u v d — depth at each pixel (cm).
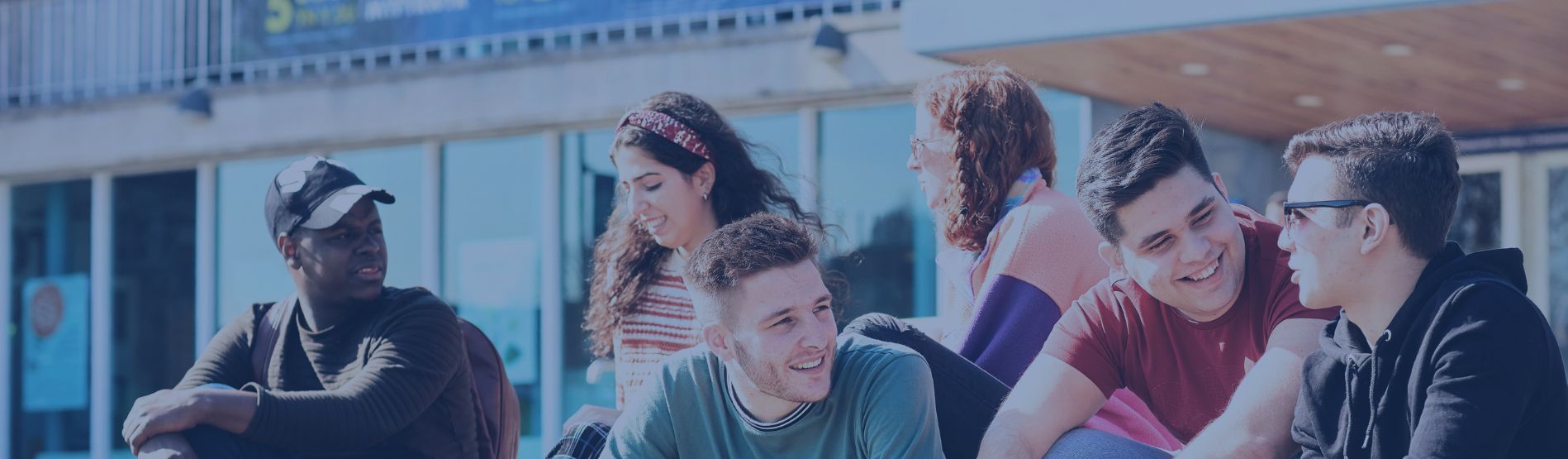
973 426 250
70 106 927
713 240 222
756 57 712
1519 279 205
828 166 707
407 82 816
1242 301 232
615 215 343
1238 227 225
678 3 735
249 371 299
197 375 296
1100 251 234
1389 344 199
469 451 295
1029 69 553
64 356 964
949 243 286
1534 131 715
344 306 288
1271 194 727
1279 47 499
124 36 927
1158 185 218
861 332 255
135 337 937
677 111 320
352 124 832
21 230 981
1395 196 197
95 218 948
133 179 939
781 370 218
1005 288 265
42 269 973
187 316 913
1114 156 221
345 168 291
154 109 899
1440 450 188
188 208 915
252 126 864
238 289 895
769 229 221
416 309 287
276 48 855
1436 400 191
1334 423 209
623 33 795
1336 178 202
